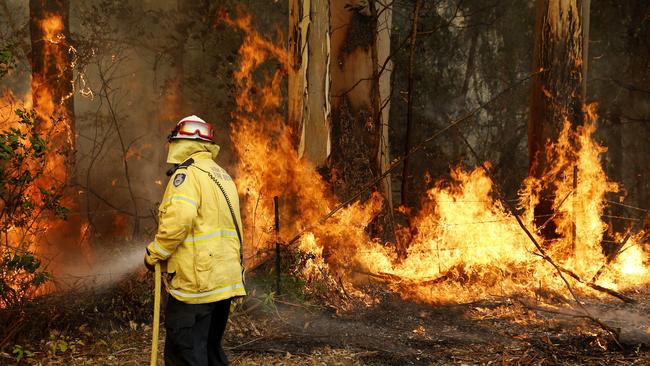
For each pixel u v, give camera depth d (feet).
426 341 18.88
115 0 42.96
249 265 23.47
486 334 19.60
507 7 52.13
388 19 28.99
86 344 17.76
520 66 52.54
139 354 17.06
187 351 12.81
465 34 51.96
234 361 16.70
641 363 16.89
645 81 47.32
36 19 28.78
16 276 18.44
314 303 21.71
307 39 24.47
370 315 21.34
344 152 26.71
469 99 53.42
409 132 30.25
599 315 21.68
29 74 37.42
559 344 18.56
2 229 18.34
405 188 30.63
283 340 18.40
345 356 17.28
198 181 12.89
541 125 28.48
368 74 27.12
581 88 28.55
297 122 24.80
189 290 12.71
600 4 48.42
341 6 26.96
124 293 19.49
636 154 49.37
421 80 47.96
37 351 17.03
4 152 16.94
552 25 28.22
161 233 12.51
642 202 48.70
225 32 46.06
